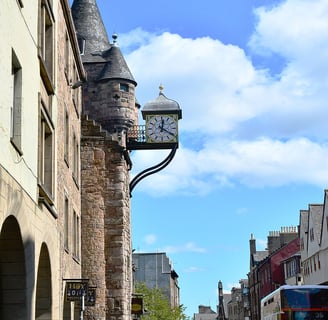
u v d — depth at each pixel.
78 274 28.44
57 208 21.41
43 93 19.17
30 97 16.44
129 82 37.75
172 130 37.41
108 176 33.16
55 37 21.61
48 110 19.61
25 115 15.70
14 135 15.02
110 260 32.34
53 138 20.58
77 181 28.83
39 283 19.78
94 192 32.97
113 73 37.38
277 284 73.75
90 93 37.53
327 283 54.03
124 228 32.94
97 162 33.25
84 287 22.69
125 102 37.41
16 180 14.41
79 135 30.25
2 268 15.42
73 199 27.08
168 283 89.88
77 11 39.53
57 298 21.00
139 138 37.41
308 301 28.28
